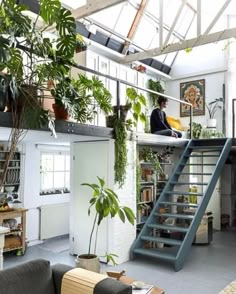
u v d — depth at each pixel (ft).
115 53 24.02
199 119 28.30
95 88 13.83
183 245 14.35
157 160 19.67
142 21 25.25
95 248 13.91
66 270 7.59
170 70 30.14
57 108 11.75
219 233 22.99
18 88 9.66
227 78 26.66
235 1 24.35
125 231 15.26
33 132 11.63
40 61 9.91
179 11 22.57
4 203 15.66
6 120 9.77
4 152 16.53
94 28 21.80
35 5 16.80
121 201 15.14
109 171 15.01
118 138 14.73
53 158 20.39
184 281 12.60
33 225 18.40
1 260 8.89
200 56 28.40
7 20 8.40
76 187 16.35
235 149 21.17
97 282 6.93
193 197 21.20
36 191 18.67
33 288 6.95
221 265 14.80
